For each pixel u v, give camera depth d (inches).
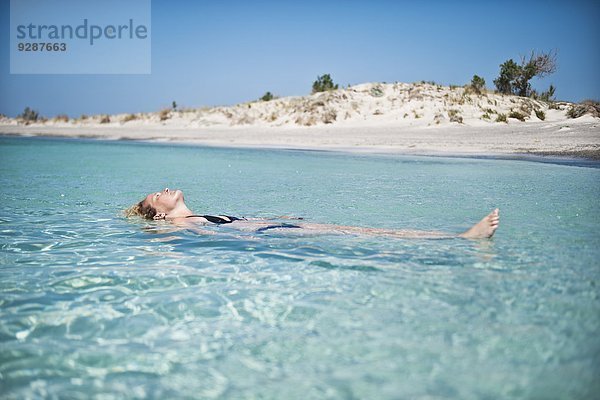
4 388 91.0
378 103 1376.7
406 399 83.7
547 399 82.7
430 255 172.4
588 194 316.5
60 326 118.1
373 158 639.8
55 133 1598.2
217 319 120.4
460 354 98.8
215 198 323.6
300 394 86.4
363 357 98.8
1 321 121.3
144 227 232.7
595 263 159.9
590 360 95.5
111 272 160.7
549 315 117.3
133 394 88.3
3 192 354.0
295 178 438.9
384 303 127.6
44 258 179.3
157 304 131.5
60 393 89.1
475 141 768.9
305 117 1370.6
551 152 609.6
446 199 308.3
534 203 284.0
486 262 162.6
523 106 1189.1
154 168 542.0
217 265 167.3
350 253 177.9
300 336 109.2
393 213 263.7
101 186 390.3
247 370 95.3
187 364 98.3
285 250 184.4
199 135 1267.2
